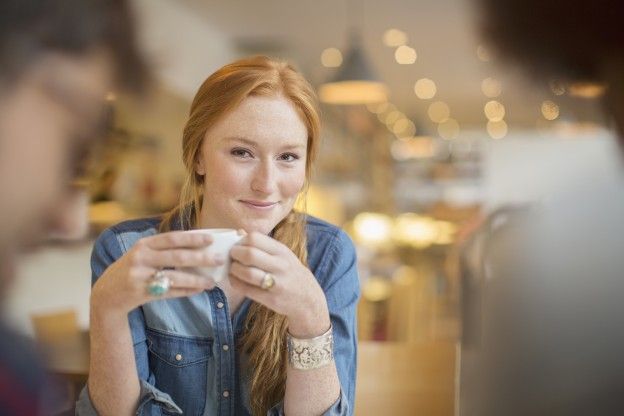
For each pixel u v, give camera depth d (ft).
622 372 2.84
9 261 7.35
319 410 2.67
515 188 3.09
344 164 28.66
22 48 7.38
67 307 7.77
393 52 23.27
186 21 16.85
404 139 40.45
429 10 17.66
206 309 3.00
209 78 2.83
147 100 13.53
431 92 32.07
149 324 3.03
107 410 2.70
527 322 2.91
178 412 2.83
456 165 34.60
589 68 2.98
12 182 7.34
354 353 3.17
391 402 4.25
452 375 4.23
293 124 2.73
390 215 30.30
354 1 16.74
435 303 13.98
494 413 3.05
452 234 19.47
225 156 2.73
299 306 2.49
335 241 3.26
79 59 8.17
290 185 2.77
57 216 7.98
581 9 2.98
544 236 2.88
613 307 2.77
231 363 3.04
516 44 3.27
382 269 14.55
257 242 2.37
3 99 7.28
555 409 2.94
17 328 4.56
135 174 13.44
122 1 11.57
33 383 4.34
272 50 21.15
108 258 3.15
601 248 2.76
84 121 8.87
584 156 2.90
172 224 3.19
